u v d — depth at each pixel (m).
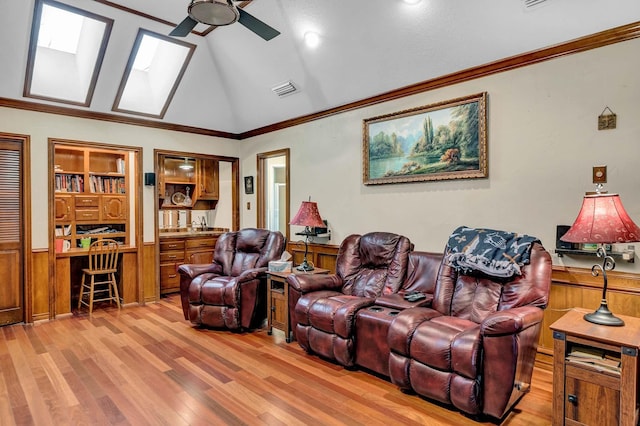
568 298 2.94
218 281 3.99
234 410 2.40
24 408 2.43
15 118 4.21
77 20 3.94
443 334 2.38
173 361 3.17
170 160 6.56
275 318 3.80
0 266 4.16
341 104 4.51
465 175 3.47
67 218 5.13
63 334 3.87
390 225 4.12
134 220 5.21
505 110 3.24
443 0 2.91
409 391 2.64
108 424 2.25
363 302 3.05
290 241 5.31
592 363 2.04
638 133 2.64
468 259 2.79
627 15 2.56
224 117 5.68
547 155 3.03
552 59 2.98
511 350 2.12
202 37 4.28
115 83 4.41
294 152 5.25
